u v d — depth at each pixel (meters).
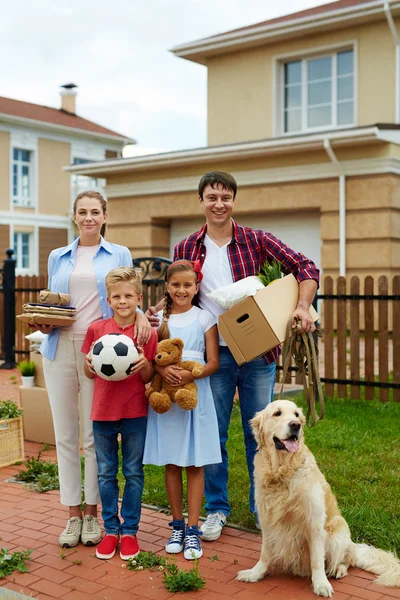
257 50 17.56
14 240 27.22
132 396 4.04
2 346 12.22
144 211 17.38
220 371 4.32
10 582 3.70
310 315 4.09
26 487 5.36
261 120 17.66
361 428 6.68
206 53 18.25
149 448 4.07
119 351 3.87
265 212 15.67
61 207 28.66
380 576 3.60
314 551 3.52
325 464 5.55
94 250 4.37
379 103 15.71
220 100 18.38
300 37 16.78
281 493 3.52
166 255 17.66
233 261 4.37
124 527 4.09
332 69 16.56
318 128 16.94
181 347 3.99
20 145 27.00
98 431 4.08
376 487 4.95
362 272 14.23
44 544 4.22
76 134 28.91
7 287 11.90
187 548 4.00
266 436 3.59
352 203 14.29
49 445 6.63
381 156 13.84
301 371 4.09
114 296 4.04
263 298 3.97
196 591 3.56
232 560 3.96
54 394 4.28
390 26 15.03
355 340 8.20
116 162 17.14
